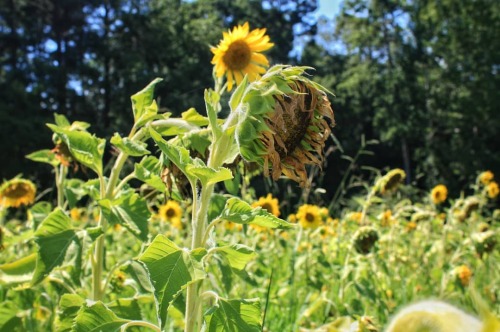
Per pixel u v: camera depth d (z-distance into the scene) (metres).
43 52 31.41
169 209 4.35
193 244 1.45
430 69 31.48
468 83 29.36
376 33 33.69
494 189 5.81
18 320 2.14
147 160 2.00
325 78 34.50
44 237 1.80
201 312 1.63
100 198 1.98
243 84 1.46
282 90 1.32
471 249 3.79
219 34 33.38
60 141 2.54
